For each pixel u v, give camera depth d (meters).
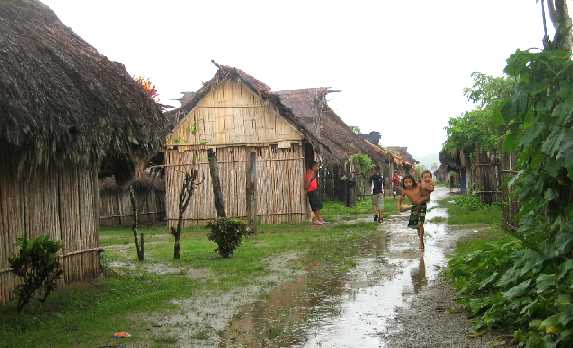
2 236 6.67
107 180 21.34
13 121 5.61
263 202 18.33
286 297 7.31
